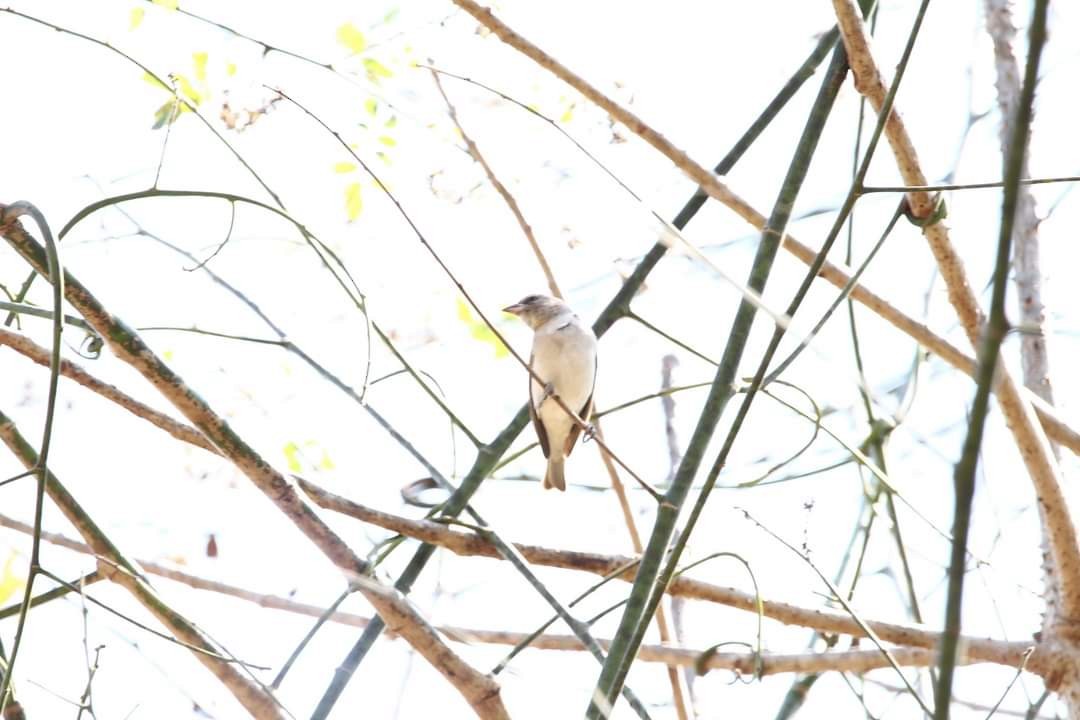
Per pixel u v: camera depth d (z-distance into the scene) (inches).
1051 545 353.1
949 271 321.4
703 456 304.8
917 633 376.5
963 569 163.2
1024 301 434.3
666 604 451.5
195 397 274.5
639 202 287.1
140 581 282.5
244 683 277.0
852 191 281.6
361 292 336.8
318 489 350.0
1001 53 468.1
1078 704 360.5
